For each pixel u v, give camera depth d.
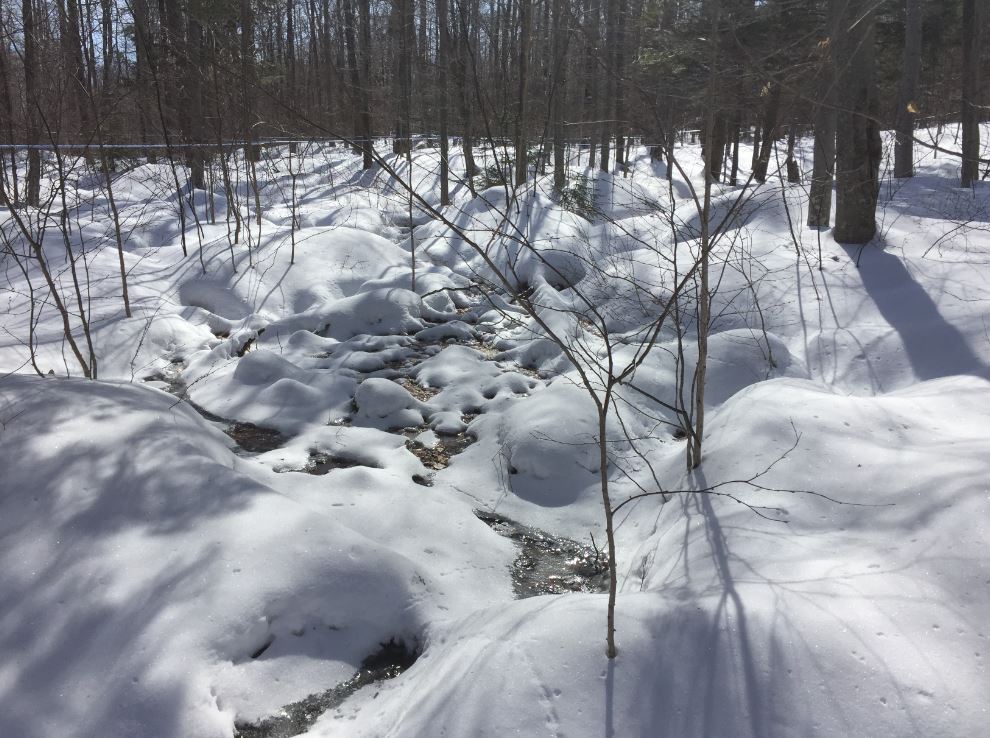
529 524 3.86
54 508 2.97
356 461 4.46
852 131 6.86
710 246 3.30
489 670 2.21
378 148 17.16
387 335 7.00
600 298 7.25
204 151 10.58
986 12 14.39
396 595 2.92
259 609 2.66
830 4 6.06
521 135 6.84
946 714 1.87
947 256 6.58
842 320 5.81
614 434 4.39
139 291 7.52
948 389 3.98
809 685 2.01
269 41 7.93
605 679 2.14
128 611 2.60
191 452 3.45
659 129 3.27
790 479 3.07
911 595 2.24
